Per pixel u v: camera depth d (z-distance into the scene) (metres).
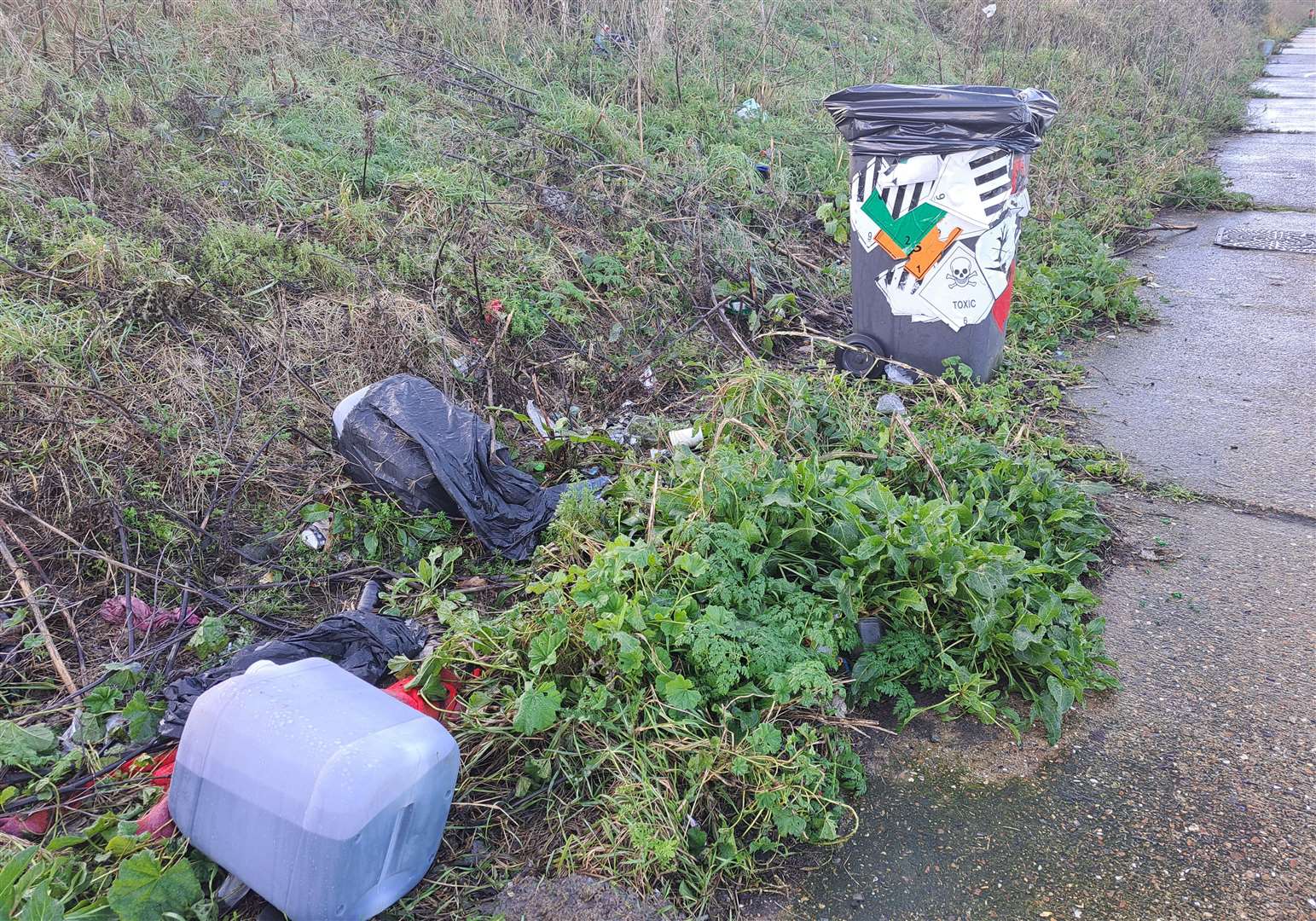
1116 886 2.29
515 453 4.18
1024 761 2.70
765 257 6.25
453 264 5.00
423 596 3.14
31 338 3.74
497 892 2.23
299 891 1.97
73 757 2.46
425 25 7.82
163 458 3.60
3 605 3.01
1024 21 13.53
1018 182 4.65
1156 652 3.09
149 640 3.01
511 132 6.66
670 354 5.07
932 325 4.77
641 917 2.14
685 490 3.30
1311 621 3.20
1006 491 3.67
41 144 5.01
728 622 2.72
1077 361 5.58
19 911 1.94
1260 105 15.14
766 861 2.38
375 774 2.00
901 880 2.34
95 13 6.40
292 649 2.74
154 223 4.66
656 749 2.50
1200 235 8.14
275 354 4.21
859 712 2.89
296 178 5.40
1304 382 5.10
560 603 2.78
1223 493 4.04
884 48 11.57
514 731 2.55
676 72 8.30
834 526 3.07
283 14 7.10
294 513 3.62
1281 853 2.36
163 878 2.04
